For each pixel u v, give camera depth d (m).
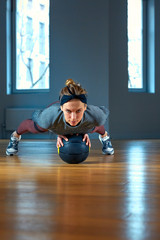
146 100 6.85
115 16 6.48
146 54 7.04
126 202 1.37
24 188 1.66
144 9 7.00
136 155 3.29
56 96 6.68
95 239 0.94
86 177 2.00
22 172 2.19
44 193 1.55
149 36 7.00
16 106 6.88
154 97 6.95
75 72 6.57
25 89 6.97
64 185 1.74
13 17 6.98
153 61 6.96
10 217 1.15
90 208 1.27
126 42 6.59
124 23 6.57
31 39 6.96
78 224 1.07
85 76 6.52
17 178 1.96
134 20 6.93
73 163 2.60
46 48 6.89
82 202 1.37
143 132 6.82
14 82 7.01
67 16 6.58
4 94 6.80
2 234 0.98
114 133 6.49
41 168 2.37
